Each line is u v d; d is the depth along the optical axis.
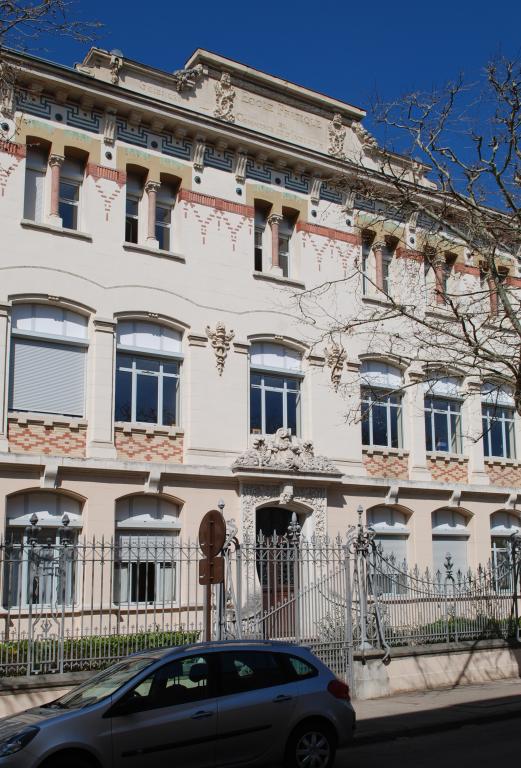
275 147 23.55
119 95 21.06
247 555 16.42
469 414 26.88
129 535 19.86
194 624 16.41
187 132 22.27
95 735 8.93
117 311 20.50
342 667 16.28
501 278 19.17
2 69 15.59
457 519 26.19
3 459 18.05
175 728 9.32
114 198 21.02
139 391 20.83
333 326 23.73
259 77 24.03
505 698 16.17
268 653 10.41
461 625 18.73
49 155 20.34
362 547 17.19
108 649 14.55
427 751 11.98
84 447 19.55
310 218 24.38
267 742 9.84
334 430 23.55
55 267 19.80
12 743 8.75
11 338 19.11
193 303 21.75
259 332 22.70
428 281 26.27
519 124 17.20
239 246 22.86
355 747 12.43
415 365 25.66
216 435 21.38
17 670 13.58
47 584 17.77
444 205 17.50
